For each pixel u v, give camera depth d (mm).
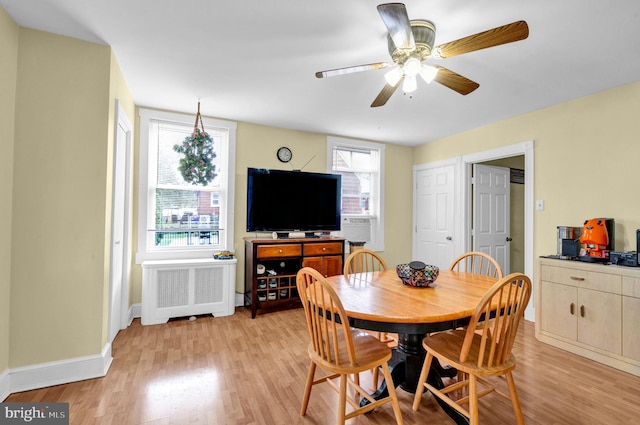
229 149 3699
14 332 1892
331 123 3820
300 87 2785
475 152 3984
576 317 2512
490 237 4270
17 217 1905
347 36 2004
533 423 1660
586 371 2227
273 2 1688
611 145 2707
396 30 1504
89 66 2092
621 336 2244
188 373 2145
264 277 3436
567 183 3016
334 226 4035
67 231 2021
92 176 2092
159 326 3045
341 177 4203
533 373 2197
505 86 2697
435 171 4609
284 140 4039
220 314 3367
